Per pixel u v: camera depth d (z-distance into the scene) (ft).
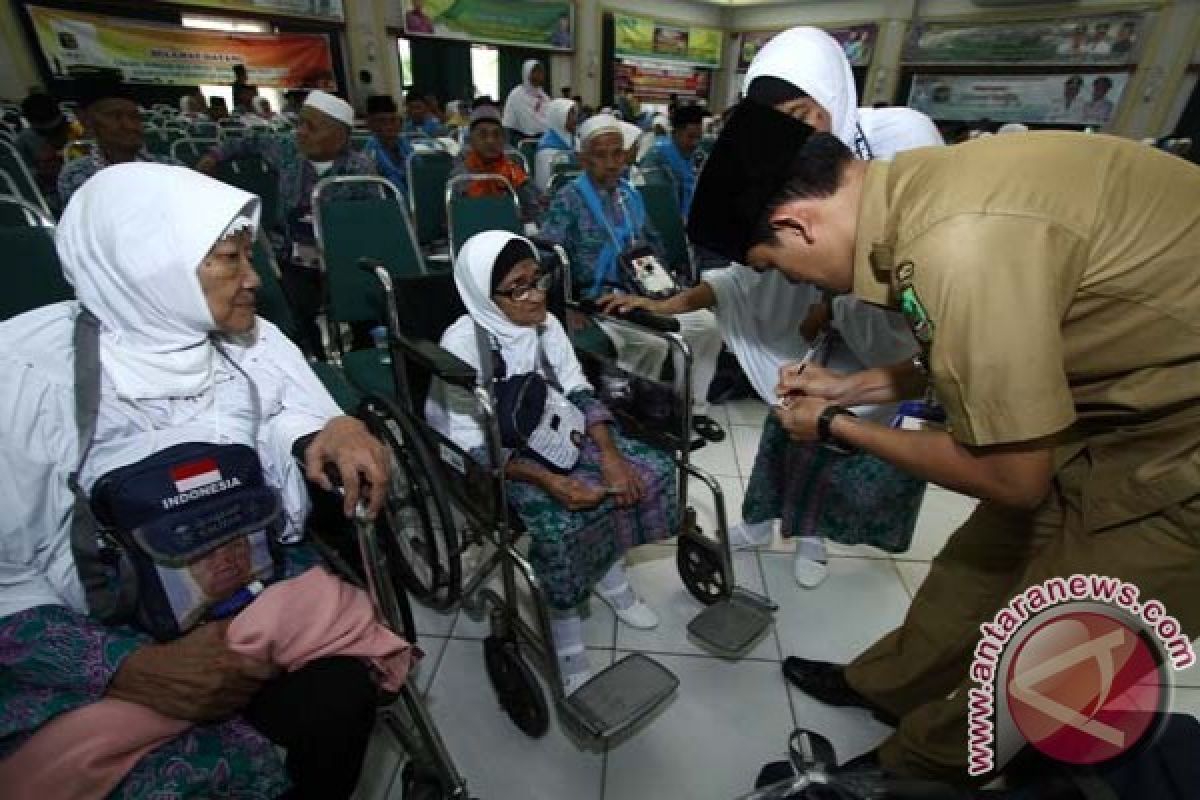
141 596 2.63
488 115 10.93
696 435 7.97
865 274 2.36
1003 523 3.21
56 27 20.38
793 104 4.10
